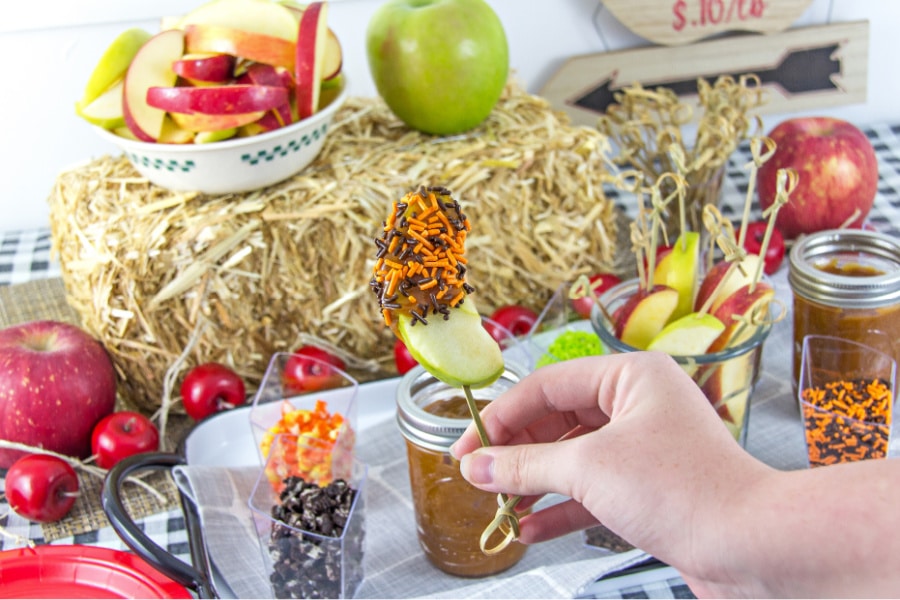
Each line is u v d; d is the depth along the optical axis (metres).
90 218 0.65
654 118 0.85
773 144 0.54
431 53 0.67
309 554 0.51
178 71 0.62
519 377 0.52
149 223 0.63
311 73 0.63
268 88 0.61
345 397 0.61
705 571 0.37
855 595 0.35
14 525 0.58
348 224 0.64
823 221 0.75
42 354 0.61
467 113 0.69
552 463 0.39
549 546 0.55
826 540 0.35
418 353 0.40
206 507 0.54
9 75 0.80
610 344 0.56
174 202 0.64
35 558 0.51
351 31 0.83
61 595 0.50
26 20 0.78
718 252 0.74
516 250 0.69
